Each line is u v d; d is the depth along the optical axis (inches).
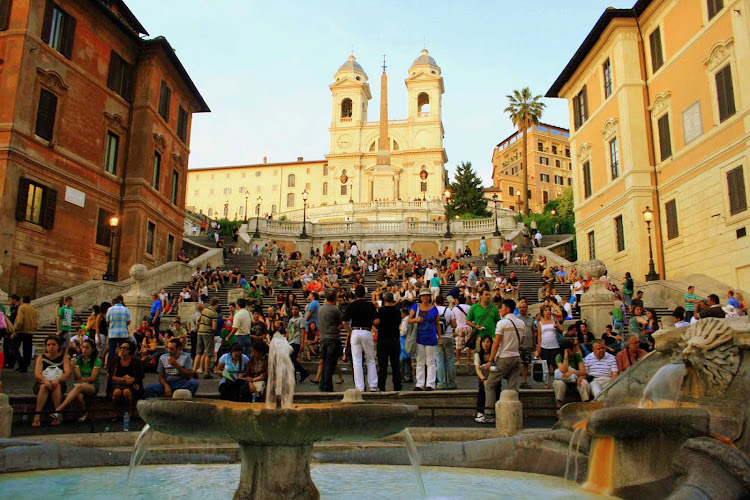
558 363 386.6
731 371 201.5
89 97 994.1
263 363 383.2
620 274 1055.0
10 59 838.5
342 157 3673.7
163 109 1200.8
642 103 1053.8
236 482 222.5
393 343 417.4
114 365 376.8
